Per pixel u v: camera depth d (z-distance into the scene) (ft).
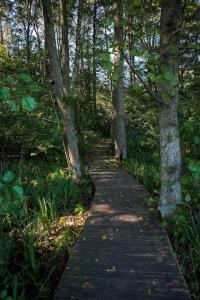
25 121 30.76
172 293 8.51
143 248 11.26
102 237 12.34
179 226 12.53
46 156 31.94
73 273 9.62
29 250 11.19
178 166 13.37
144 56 9.46
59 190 18.84
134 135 41.14
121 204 16.66
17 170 24.79
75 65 42.27
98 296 8.43
